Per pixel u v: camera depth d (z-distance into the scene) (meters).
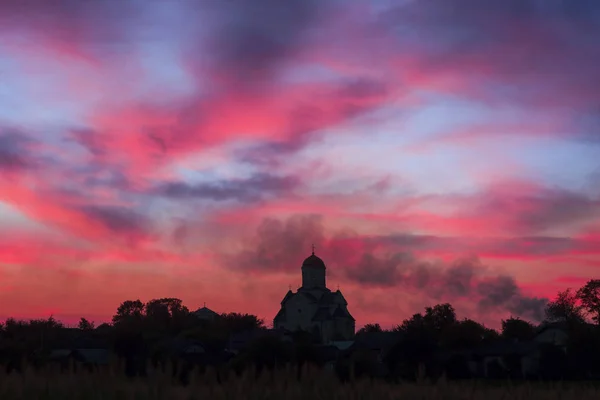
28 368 14.64
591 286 86.38
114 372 14.95
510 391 18.47
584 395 19.22
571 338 66.00
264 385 15.49
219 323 126.88
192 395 14.28
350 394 15.41
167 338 67.81
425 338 59.34
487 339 83.38
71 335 73.62
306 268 152.25
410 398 16.23
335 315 143.50
